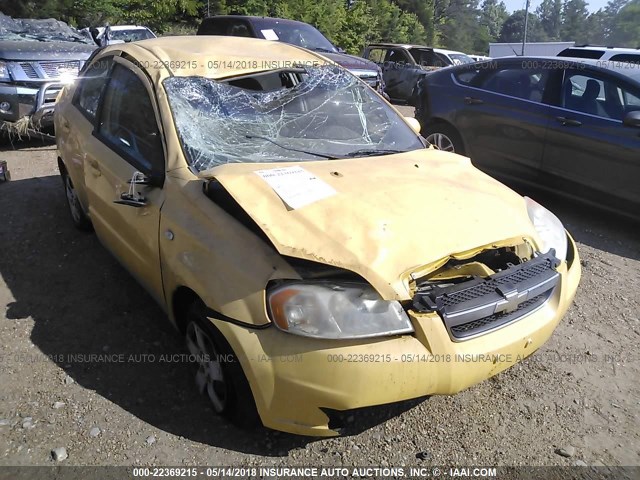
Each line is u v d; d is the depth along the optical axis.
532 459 2.54
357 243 2.32
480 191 2.95
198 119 3.15
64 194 5.61
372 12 41.44
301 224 2.38
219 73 3.42
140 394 2.85
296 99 3.56
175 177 2.85
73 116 4.23
